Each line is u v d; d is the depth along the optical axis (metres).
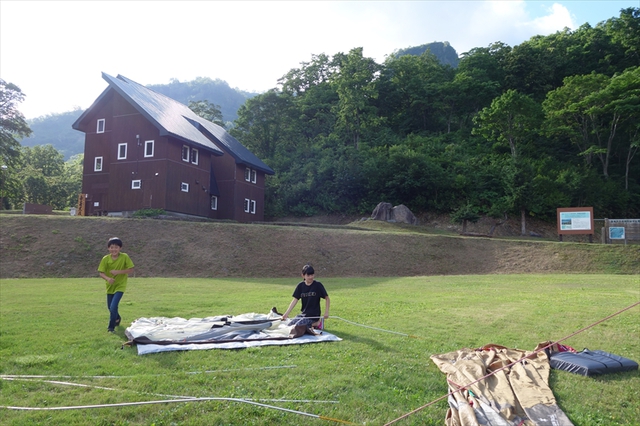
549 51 75.88
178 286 17.84
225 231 28.08
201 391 5.40
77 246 24.47
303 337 7.96
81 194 37.00
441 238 30.27
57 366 6.24
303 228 29.97
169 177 33.78
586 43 72.50
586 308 11.35
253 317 9.14
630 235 30.09
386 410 5.04
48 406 4.95
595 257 26.39
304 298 8.88
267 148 66.62
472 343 7.79
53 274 22.14
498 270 26.44
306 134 69.31
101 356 6.79
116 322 8.84
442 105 71.19
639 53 68.44
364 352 7.11
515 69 72.88
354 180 53.25
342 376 5.96
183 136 34.59
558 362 6.39
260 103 67.81
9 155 48.72
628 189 53.25
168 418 4.69
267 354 6.93
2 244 23.83
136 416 4.74
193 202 36.34
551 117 55.03
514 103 50.69
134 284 18.30
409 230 40.09
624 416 5.02
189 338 7.60
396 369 6.33
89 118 37.31
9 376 5.80
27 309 11.20
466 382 5.50
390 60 80.81
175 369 6.20
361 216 52.31
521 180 47.22
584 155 56.78
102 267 8.71
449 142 64.94
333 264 26.28
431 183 51.31
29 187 65.12
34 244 24.20
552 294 14.67
